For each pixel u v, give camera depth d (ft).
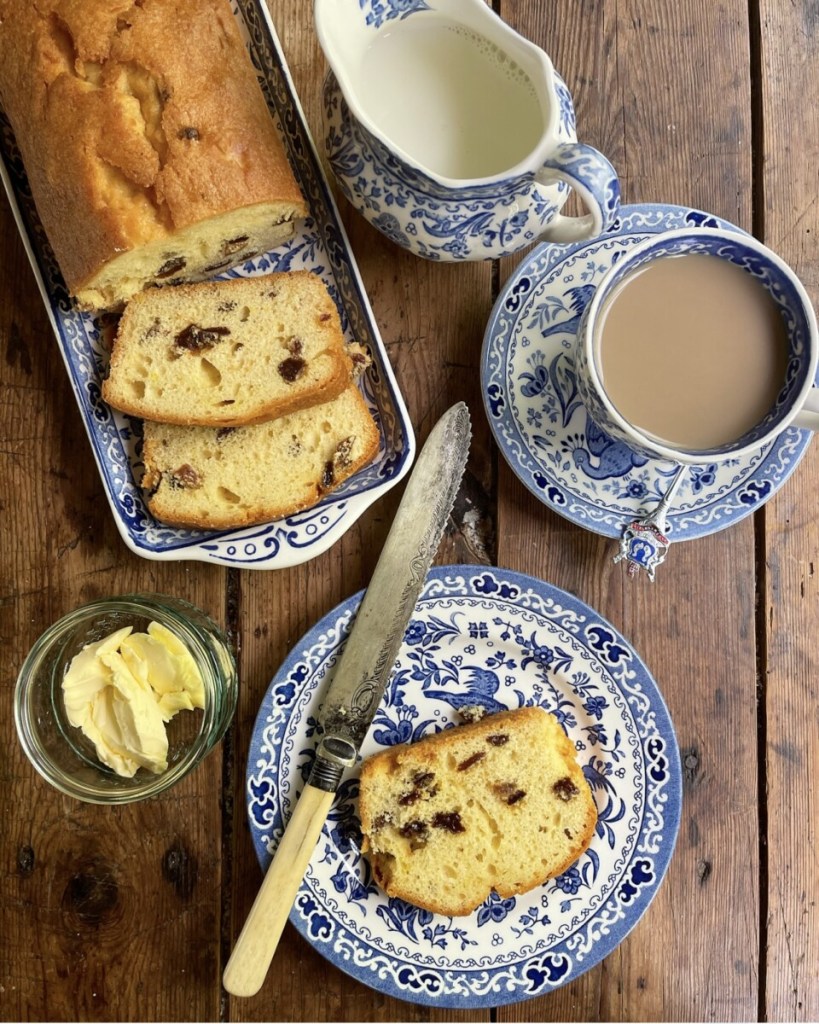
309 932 1.23
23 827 1.28
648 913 1.32
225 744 1.30
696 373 1.18
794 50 1.36
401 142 1.14
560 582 1.33
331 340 1.22
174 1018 1.28
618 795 1.28
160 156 1.13
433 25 1.12
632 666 1.27
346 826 1.26
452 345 1.33
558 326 1.27
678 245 1.14
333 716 1.21
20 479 1.29
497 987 1.24
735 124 1.35
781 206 1.35
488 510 1.33
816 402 1.16
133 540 1.21
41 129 1.14
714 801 1.34
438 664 1.28
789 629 1.35
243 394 1.22
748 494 1.27
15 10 1.15
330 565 1.31
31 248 1.21
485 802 1.25
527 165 1.01
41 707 1.16
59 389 1.30
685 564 1.35
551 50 1.34
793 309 1.14
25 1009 1.27
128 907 1.28
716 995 1.32
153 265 1.22
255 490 1.25
